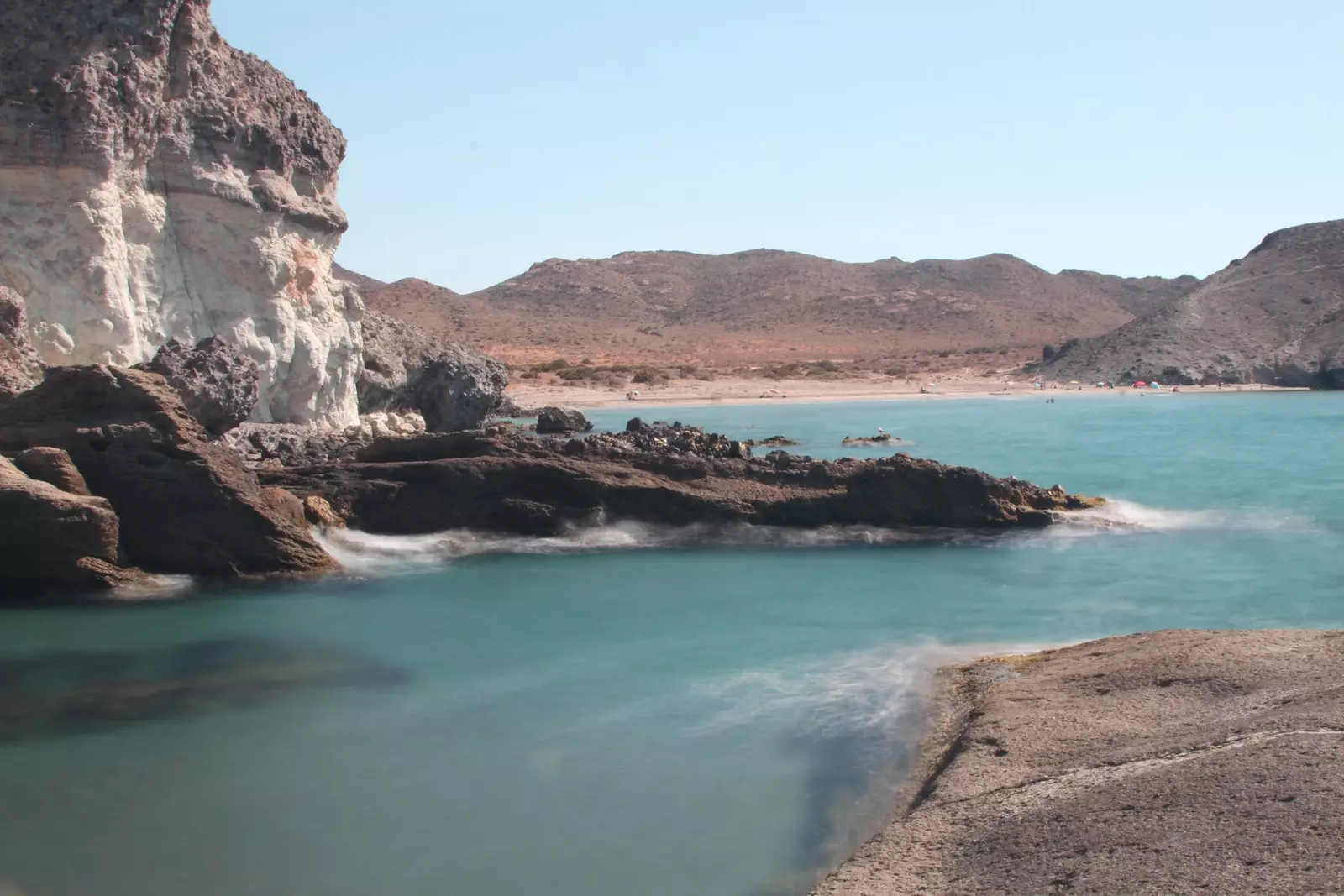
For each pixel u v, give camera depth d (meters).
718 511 34.88
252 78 47.53
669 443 39.53
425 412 64.12
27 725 19.83
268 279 45.44
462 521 34.25
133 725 19.80
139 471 29.28
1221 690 16.50
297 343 46.72
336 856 15.12
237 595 28.50
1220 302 157.62
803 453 61.94
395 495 34.16
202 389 36.47
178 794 17.05
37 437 29.22
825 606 27.08
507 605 27.55
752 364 170.25
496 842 15.32
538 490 34.75
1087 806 13.21
